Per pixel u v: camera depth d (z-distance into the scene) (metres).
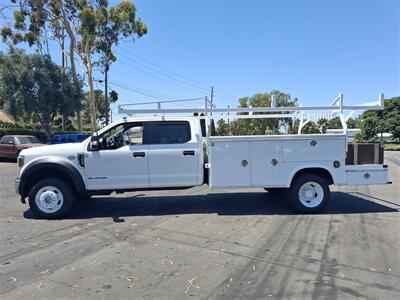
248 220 7.09
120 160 7.51
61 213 7.40
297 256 5.03
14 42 29.36
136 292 3.98
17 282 4.28
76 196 7.79
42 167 7.38
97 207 8.50
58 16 29.53
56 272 4.56
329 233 6.12
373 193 10.14
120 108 8.07
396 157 27.22
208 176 7.81
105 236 6.11
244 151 7.55
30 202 7.39
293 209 7.90
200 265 4.75
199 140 7.73
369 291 3.92
